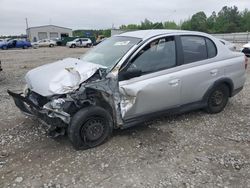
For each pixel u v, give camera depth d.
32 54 26.06
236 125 5.19
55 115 3.86
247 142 4.51
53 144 4.34
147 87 4.36
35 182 3.40
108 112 4.24
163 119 5.39
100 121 4.18
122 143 4.38
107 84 4.11
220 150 4.22
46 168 3.69
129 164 3.80
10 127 5.04
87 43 44.66
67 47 44.44
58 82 3.96
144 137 4.60
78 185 3.35
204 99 5.35
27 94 4.51
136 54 4.38
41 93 3.98
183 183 3.39
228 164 3.82
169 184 3.37
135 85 4.27
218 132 4.87
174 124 5.16
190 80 4.92
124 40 4.81
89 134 4.11
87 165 3.77
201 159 3.94
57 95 3.89
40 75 4.30
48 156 3.99
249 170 3.68
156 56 4.59
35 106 4.12
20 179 3.45
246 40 36.25
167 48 4.73
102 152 4.10
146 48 4.50
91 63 4.37
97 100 4.24
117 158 3.95
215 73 5.30
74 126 3.94
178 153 4.11
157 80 4.48
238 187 3.32
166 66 4.67
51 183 3.38
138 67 4.37
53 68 4.41
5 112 5.88
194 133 4.80
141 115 4.54
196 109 5.41
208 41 5.36
